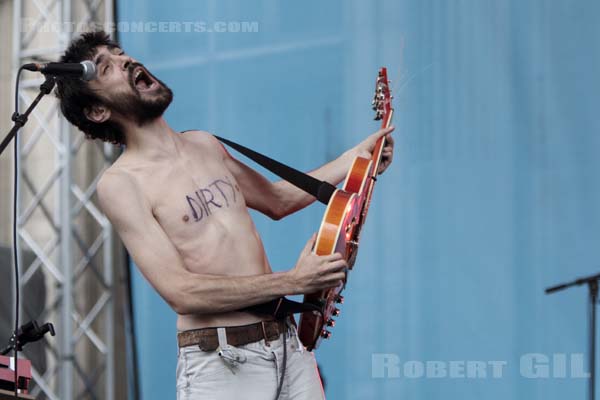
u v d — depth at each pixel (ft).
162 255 19.66
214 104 38.88
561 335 34.35
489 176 35.29
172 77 39.47
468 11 35.70
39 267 40.45
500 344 34.99
